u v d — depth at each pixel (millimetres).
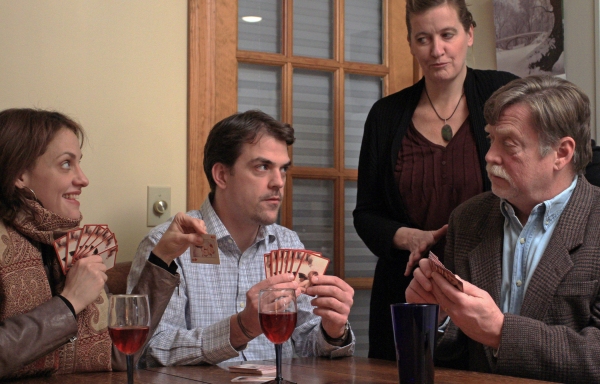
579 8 2824
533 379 1461
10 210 1642
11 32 2406
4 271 1585
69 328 1513
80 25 2502
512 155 1656
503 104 1659
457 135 2328
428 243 2055
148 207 2562
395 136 2396
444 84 2322
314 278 1773
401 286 2340
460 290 1478
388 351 2371
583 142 1676
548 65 2938
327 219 3025
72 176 1716
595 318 1577
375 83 3152
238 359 1953
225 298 2027
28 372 1570
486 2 3184
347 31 3092
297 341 2023
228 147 2027
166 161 2607
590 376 1456
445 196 2297
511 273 1750
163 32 2629
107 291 1919
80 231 1629
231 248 2061
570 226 1646
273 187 2018
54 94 2453
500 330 1501
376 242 2312
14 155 1650
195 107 2650
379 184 2451
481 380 1412
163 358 1756
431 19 2229
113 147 2525
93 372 1653
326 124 3049
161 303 1716
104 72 2527
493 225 1808
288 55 2947
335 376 1485
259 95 2918
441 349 1776
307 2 3021
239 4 2879
